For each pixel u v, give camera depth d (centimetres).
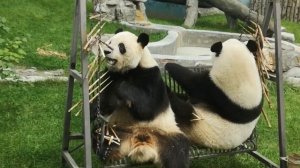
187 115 601
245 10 1802
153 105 559
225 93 591
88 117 547
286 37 1680
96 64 583
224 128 601
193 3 1888
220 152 628
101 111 584
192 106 610
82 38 539
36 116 839
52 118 837
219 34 1567
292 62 1181
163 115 568
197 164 714
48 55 1245
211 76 602
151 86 561
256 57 634
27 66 1151
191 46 1573
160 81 573
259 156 695
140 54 565
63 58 1238
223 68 589
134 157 549
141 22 1639
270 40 1341
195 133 600
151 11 2130
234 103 591
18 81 973
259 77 618
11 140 735
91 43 545
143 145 543
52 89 991
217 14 2327
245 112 597
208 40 1575
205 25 2012
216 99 599
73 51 608
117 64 560
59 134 772
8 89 956
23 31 1448
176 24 1925
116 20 1619
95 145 579
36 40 1373
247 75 591
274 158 761
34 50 1269
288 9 2384
